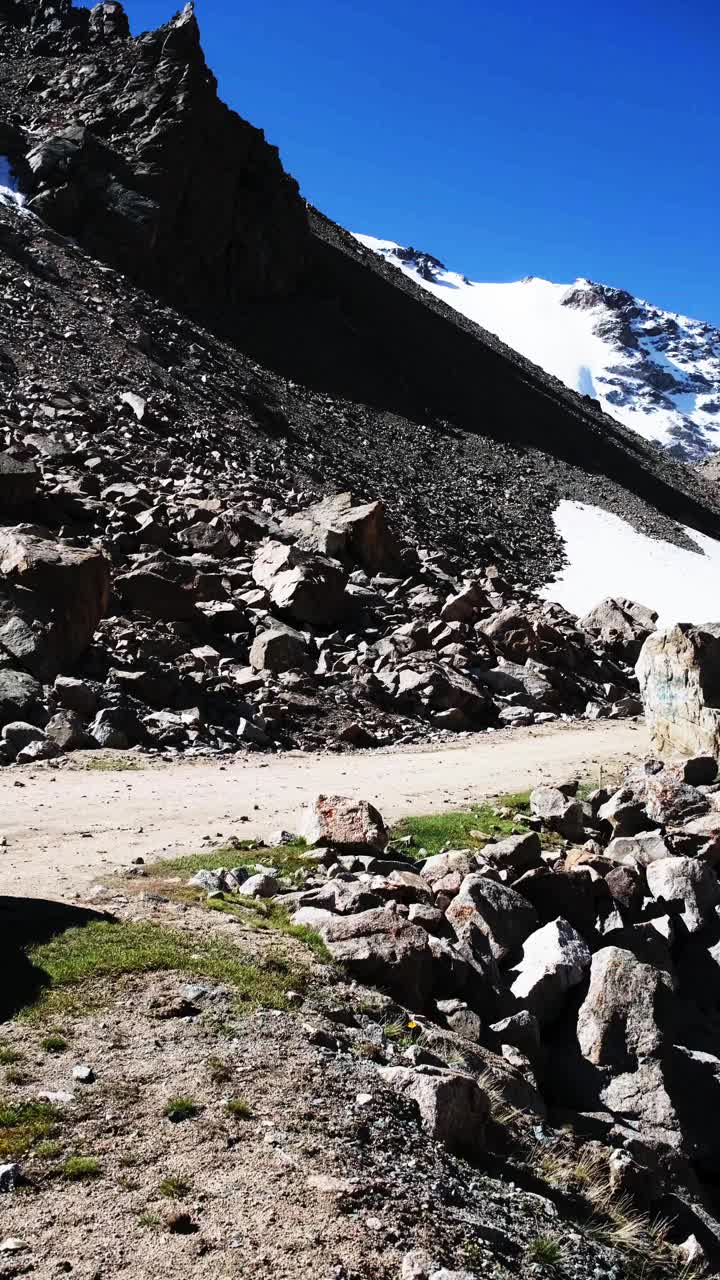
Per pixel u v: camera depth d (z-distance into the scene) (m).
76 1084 8.49
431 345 120.69
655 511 106.12
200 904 13.41
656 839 21.20
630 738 35.84
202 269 89.81
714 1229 10.88
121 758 24.55
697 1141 12.92
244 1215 7.07
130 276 81.44
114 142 85.38
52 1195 7.09
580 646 49.94
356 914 13.25
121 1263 6.45
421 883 15.44
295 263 105.00
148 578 34.88
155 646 31.20
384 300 124.88
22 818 18.03
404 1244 7.16
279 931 12.85
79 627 29.16
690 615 75.88
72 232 80.00
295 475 63.16
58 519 39.28
